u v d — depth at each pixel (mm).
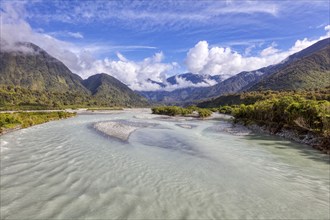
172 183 15969
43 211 11492
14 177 15906
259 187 15797
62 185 14766
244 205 13078
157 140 32156
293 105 39250
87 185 14922
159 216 11508
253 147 28641
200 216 11680
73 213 11406
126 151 24703
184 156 23500
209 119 80500
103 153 23406
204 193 14508
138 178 16625
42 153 22609
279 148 28203
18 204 12125
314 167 20531
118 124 51000
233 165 20734
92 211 11664
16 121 43938
